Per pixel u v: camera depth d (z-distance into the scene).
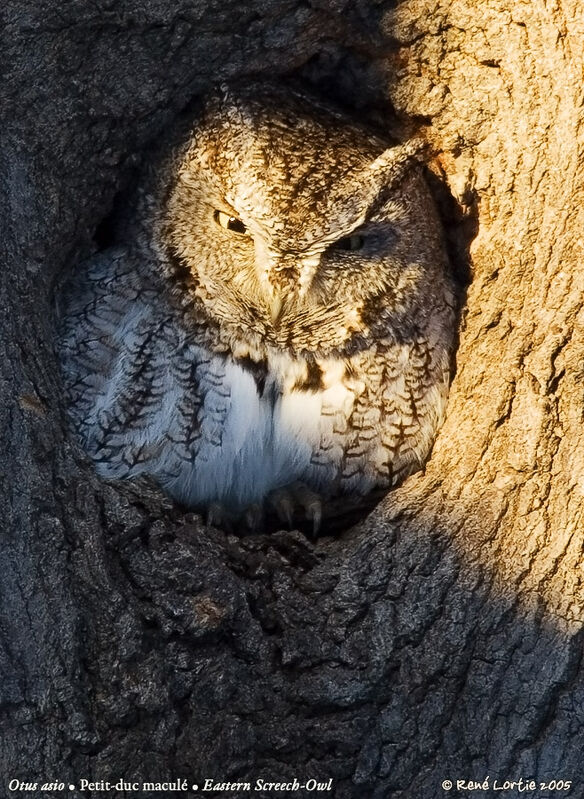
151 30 6.80
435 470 7.14
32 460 6.40
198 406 7.77
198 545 6.75
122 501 6.62
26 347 6.65
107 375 7.62
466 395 7.21
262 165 7.17
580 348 6.74
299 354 7.99
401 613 6.75
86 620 6.31
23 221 6.76
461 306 8.06
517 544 6.77
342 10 7.02
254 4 6.86
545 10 6.65
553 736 6.54
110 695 6.23
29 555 6.26
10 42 6.50
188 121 7.44
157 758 6.27
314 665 6.73
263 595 6.83
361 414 8.03
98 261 7.86
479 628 6.69
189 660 6.48
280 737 6.61
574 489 6.73
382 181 7.34
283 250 7.37
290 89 7.62
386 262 7.82
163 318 7.74
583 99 6.68
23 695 6.09
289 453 8.14
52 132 6.87
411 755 6.62
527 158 6.95
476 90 7.10
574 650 6.57
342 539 7.23
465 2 6.86
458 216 7.92
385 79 7.45
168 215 7.64
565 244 6.80
